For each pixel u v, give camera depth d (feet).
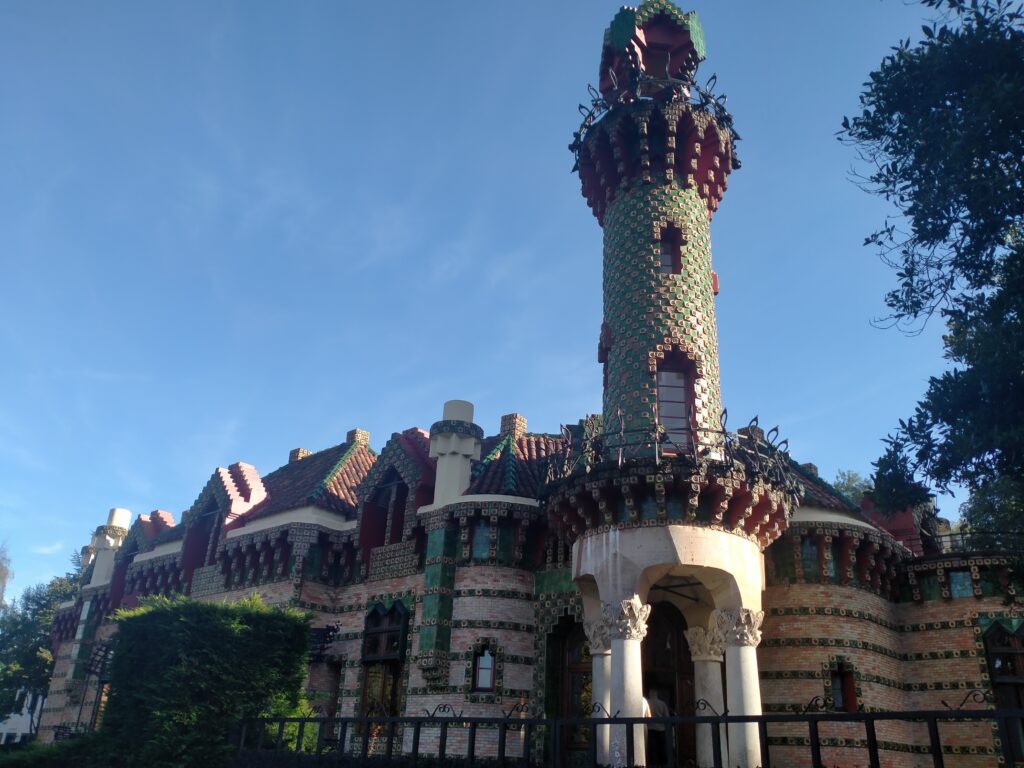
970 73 37.29
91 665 122.93
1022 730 76.23
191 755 71.05
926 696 80.64
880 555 81.71
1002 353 34.71
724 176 83.15
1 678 179.42
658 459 64.80
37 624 187.83
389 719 61.00
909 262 39.34
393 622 90.17
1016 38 36.11
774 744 73.36
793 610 77.25
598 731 65.05
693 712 75.05
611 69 85.20
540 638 82.79
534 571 86.33
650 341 73.77
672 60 91.09
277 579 98.63
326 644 94.43
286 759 66.28
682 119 81.10
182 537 120.06
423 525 90.48
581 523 69.31
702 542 63.77
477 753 76.95
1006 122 34.91
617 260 78.89
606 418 75.51
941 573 82.84
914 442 38.32
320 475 111.04
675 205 79.00
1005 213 36.17
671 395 73.92
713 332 77.36
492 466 92.63
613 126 81.30
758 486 65.77
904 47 39.24
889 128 39.04
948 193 36.70
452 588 85.35
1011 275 36.88
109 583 137.49
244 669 76.69
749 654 63.26
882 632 80.43
